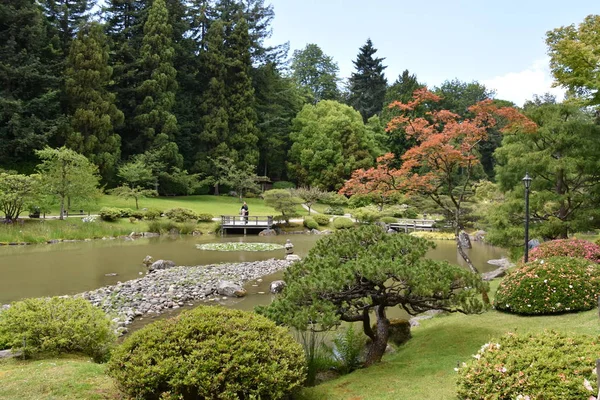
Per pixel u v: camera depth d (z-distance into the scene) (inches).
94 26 1514.5
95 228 1051.3
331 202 1759.4
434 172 445.1
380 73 2573.8
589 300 314.0
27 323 244.2
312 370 238.2
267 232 1209.4
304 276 263.6
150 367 170.7
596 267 339.9
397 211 1475.1
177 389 167.2
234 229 1256.2
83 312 263.6
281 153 2097.7
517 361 156.7
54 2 1574.8
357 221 1413.6
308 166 1979.6
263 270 652.7
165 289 516.1
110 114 1526.8
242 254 831.7
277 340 191.6
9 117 1337.4
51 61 1470.2
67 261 702.5
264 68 2064.5
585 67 486.6
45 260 705.6
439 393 191.2
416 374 223.1
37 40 1411.2
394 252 258.2
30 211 1045.2
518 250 555.8
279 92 2153.1
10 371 217.5
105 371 197.9
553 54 514.3
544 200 512.4
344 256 273.9
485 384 155.4
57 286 526.6
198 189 1831.9
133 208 1342.3
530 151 532.1
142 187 1615.4
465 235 963.3
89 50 1480.1
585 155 492.4
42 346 239.6
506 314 335.9
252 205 1704.0
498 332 284.2
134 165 1439.5
